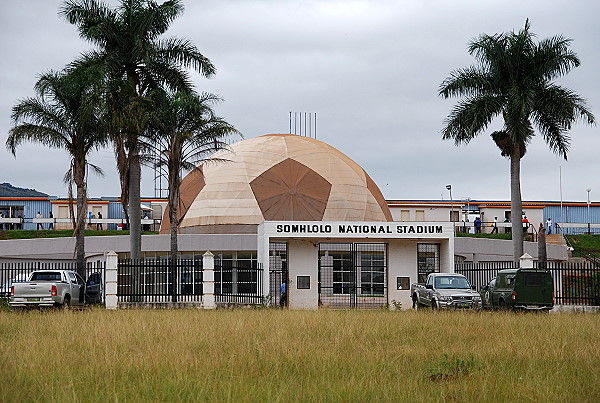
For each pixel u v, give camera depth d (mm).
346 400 9797
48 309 28188
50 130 34562
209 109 36969
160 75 37375
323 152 53281
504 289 31953
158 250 46031
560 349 14750
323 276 44781
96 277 40969
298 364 12773
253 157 51719
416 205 70312
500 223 66750
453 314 26141
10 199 70250
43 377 11266
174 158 36188
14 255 47438
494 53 38625
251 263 45531
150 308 31297
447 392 10578
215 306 33031
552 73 38781
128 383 10969
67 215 69250
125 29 36250
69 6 36188
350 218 49969
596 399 10188
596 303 35562
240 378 11156
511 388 10695
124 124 34594
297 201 49281
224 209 49031
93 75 34406
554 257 50375
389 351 14742
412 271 39219
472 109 38250
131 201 36844
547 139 39688
